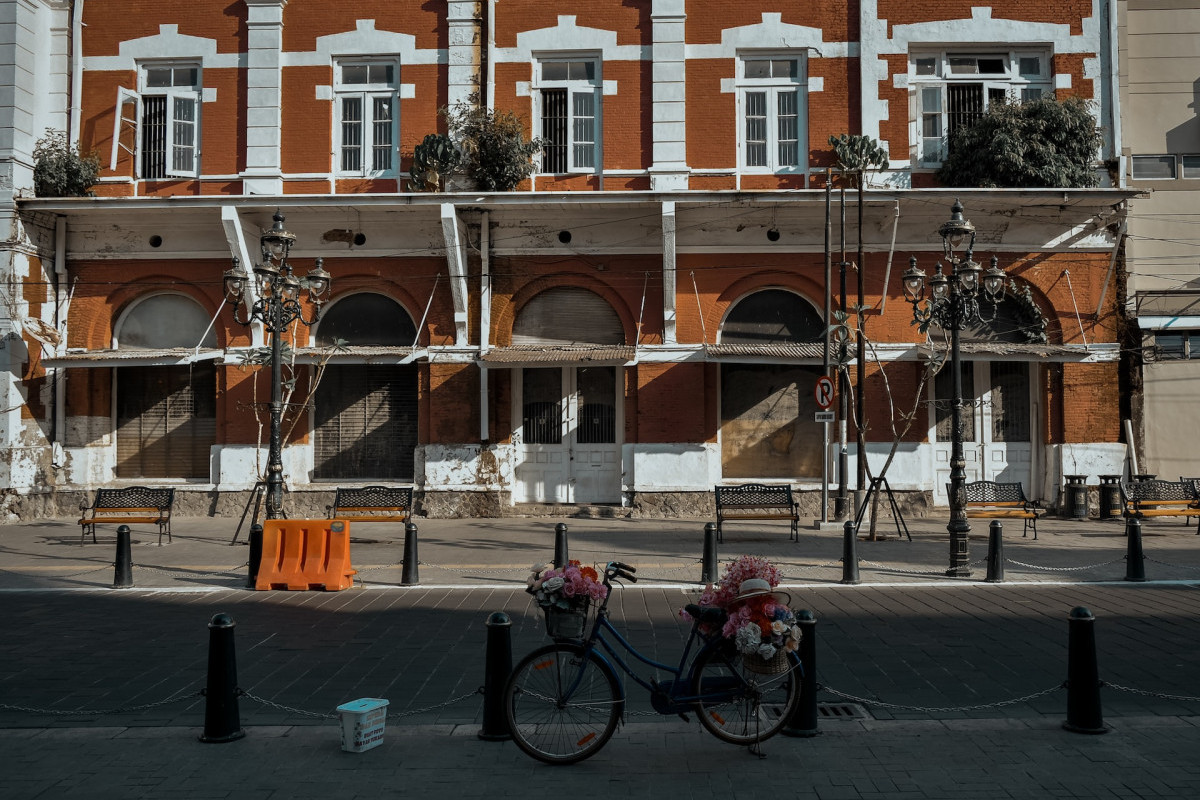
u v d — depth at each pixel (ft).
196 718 21.27
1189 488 52.95
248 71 63.16
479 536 51.88
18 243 59.77
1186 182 65.00
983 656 26.11
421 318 62.34
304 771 17.81
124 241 62.90
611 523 57.41
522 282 61.93
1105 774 17.42
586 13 62.54
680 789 16.83
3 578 39.83
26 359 60.85
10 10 60.59
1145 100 66.03
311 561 37.35
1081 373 60.54
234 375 62.03
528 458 62.90
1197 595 35.06
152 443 64.08
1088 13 61.46
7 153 59.82
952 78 61.82
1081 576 38.99
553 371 63.10
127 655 27.04
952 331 40.57
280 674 24.72
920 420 60.49
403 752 18.89
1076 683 19.88
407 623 30.99
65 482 62.49
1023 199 57.11
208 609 33.53
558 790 16.81
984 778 17.26
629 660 25.70
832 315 61.21
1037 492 62.03
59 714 21.52
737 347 57.93
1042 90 61.87
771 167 61.82
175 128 63.31
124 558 37.86
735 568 19.34
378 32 63.26
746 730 19.10
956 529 39.32
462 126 60.34
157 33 64.03
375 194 57.98
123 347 63.93
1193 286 64.39
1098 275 61.00
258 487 51.21
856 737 19.63
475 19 62.59
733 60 62.08
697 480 60.18
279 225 41.75
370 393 63.41
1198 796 16.37
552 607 18.85
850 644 27.53
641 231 61.21
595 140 62.69
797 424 61.98
